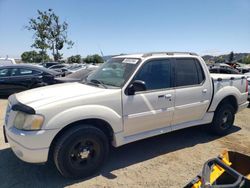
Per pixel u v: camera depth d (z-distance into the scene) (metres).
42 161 3.05
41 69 9.83
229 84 5.06
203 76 4.57
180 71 4.25
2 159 3.95
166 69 4.09
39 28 39.22
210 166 2.55
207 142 4.80
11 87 9.44
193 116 4.51
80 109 3.18
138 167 3.75
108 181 3.34
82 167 3.32
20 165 3.75
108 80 3.94
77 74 8.48
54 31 40.19
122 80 3.71
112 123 3.46
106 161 3.94
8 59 13.82
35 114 2.96
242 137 5.12
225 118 5.12
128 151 4.33
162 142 4.77
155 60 3.98
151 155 4.18
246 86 5.52
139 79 3.75
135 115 3.68
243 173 2.88
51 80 9.38
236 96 5.17
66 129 3.20
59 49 41.38
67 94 3.36
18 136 3.01
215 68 12.23
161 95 3.93
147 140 4.87
